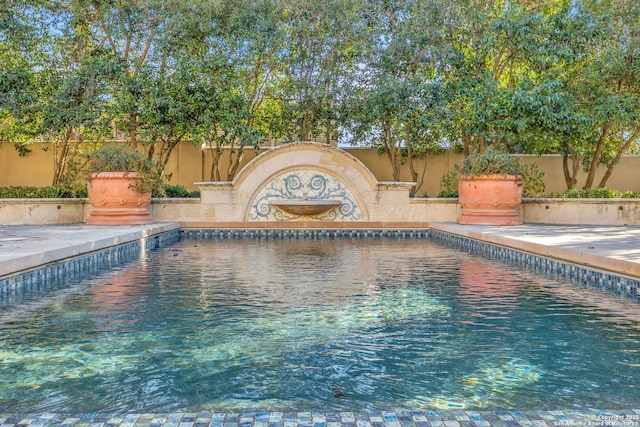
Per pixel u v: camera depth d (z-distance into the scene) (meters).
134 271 6.10
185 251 8.31
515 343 3.15
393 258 7.36
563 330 3.45
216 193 11.82
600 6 12.41
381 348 3.05
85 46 12.59
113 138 13.80
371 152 15.97
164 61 12.48
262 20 12.24
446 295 4.63
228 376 2.58
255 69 13.12
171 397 2.31
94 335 3.32
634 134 12.78
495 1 12.82
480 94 11.80
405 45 12.40
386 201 11.95
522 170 10.76
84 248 6.26
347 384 2.47
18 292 4.80
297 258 7.36
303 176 12.02
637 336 3.30
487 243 8.10
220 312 3.96
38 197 11.55
